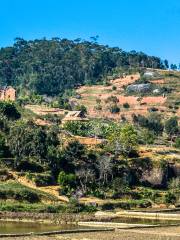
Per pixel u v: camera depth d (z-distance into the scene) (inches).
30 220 6904.5
